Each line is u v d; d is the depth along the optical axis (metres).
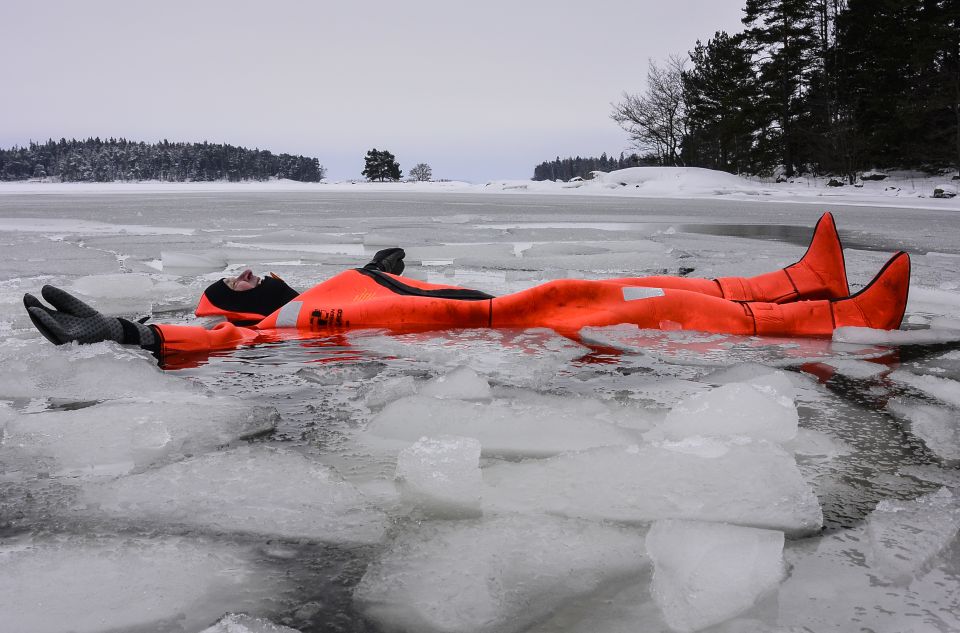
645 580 1.06
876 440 1.67
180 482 1.41
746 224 11.06
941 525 1.20
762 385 1.88
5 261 6.05
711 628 0.94
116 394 2.11
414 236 8.89
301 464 1.49
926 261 5.71
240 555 1.14
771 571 1.05
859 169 31.58
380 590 1.03
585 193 32.09
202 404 2.00
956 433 1.70
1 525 1.25
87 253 6.77
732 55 36.78
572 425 1.72
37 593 1.03
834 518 1.26
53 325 2.44
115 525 1.25
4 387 2.13
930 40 27.38
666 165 45.56
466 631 0.94
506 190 38.66
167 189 50.31
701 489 1.32
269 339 2.91
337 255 6.63
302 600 1.02
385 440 1.70
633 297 2.94
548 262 5.77
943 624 0.94
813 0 33.44
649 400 2.02
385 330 3.04
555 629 0.94
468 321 3.01
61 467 1.54
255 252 6.82
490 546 1.14
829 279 3.23
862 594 1.01
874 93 30.25
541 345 2.72
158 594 1.03
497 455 1.59
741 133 36.06
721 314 2.89
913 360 2.48
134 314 3.59
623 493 1.32
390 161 71.00
